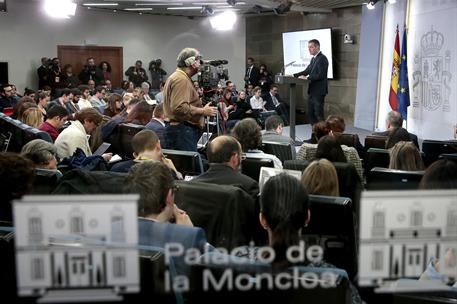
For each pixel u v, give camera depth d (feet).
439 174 3.73
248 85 37.70
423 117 28.68
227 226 5.98
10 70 36.63
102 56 41.70
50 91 33.81
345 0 32.45
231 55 45.68
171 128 11.65
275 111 29.25
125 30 42.68
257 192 6.93
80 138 12.21
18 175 4.00
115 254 3.17
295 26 40.88
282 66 42.11
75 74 40.32
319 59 22.57
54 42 38.86
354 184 7.49
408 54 29.94
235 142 7.41
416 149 7.84
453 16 25.68
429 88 28.02
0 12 35.81
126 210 3.15
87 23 40.52
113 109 20.36
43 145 7.65
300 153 11.89
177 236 4.04
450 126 26.07
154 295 3.33
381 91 32.91
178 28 45.03
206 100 14.11
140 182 4.67
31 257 3.11
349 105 36.76
